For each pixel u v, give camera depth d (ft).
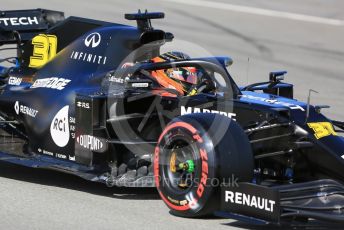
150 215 76.64
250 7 240.73
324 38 206.69
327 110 138.41
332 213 71.20
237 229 72.84
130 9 223.92
